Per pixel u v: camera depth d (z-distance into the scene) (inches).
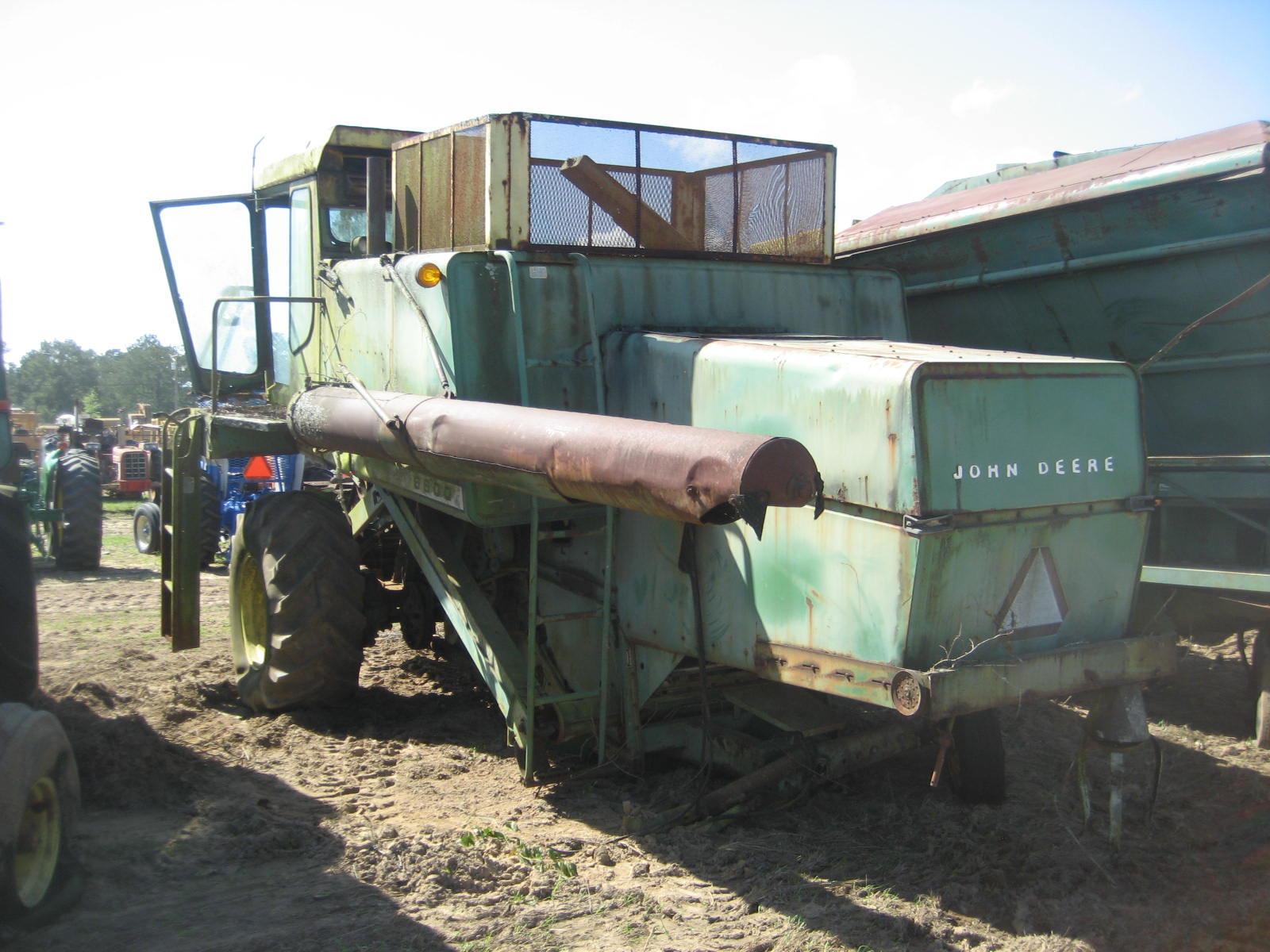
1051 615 153.7
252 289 291.0
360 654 243.3
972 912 150.9
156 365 3321.9
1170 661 160.1
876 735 184.1
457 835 174.4
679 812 181.0
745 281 212.7
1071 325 267.0
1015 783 199.5
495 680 203.5
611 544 192.2
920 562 141.3
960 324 292.7
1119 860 164.4
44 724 142.4
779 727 187.6
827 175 247.4
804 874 161.9
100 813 180.7
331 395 218.8
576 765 206.8
